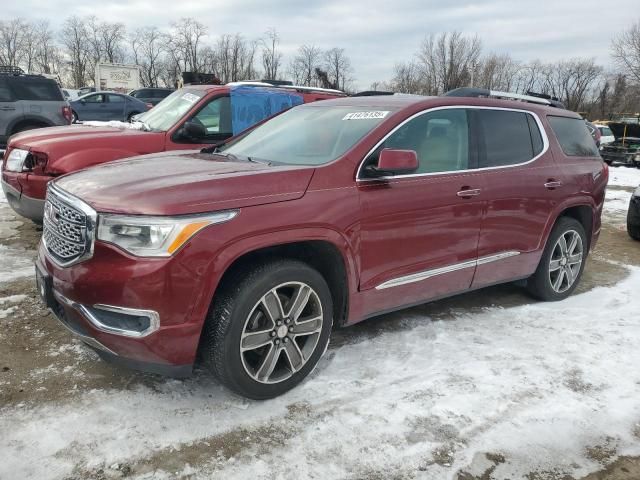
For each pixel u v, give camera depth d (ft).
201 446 8.68
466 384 10.79
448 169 12.57
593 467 8.62
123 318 8.74
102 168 11.23
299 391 10.33
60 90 41.39
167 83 210.59
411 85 177.99
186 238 8.58
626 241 24.90
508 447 8.95
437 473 8.29
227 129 21.27
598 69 209.15
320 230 10.02
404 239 11.48
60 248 9.64
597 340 13.09
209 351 9.34
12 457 8.19
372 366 11.38
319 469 8.27
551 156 15.19
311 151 11.78
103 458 8.29
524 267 14.71
